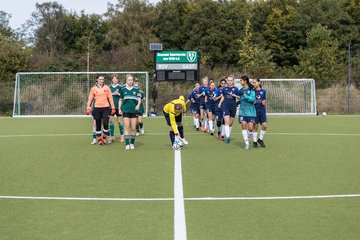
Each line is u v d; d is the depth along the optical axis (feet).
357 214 20.08
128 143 41.19
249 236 17.26
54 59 161.17
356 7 187.62
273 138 49.60
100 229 18.26
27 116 89.81
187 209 21.03
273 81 105.50
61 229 18.29
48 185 26.50
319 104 105.50
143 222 19.13
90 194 24.22
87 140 48.34
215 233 17.62
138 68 157.89
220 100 48.01
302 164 32.99
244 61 155.94
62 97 100.27
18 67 140.15
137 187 25.85
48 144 45.11
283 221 19.11
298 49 174.09
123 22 205.46
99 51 181.37
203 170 30.81
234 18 181.68
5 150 41.09
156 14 209.15
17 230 18.21
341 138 49.60
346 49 167.73
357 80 118.21
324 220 19.22
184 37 192.95
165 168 31.68
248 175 29.01
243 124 40.57
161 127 63.62
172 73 90.22
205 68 146.30
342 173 29.60
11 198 23.39
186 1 207.82
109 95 43.39
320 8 184.44
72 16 188.24
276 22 181.57
